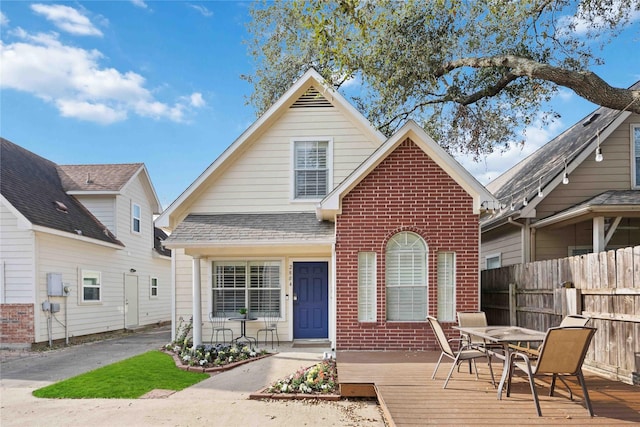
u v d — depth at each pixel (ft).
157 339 47.55
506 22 31.86
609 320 21.81
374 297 31.27
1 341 39.52
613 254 21.21
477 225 31.09
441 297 31.22
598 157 27.17
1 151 48.14
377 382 21.16
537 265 28.89
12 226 40.14
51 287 41.52
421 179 31.42
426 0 31.63
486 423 15.39
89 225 50.85
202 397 22.13
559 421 15.52
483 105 40.04
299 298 37.11
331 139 37.91
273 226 34.65
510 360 18.71
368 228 31.32
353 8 24.36
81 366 31.42
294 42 53.83
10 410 20.27
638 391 18.97
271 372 26.81
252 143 38.27
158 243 73.51
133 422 18.33
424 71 32.63
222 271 37.35
